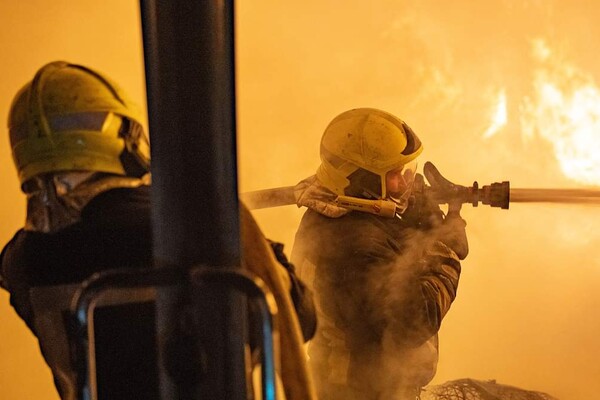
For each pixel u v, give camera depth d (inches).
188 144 66.6
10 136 107.0
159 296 66.8
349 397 151.4
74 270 99.6
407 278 152.9
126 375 93.1
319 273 153.7
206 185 66.8
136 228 98.8
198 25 66.6
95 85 104.7
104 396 93.0
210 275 63.8
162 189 67.1
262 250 93.7
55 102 102.9
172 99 66.6
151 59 67.4
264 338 64.4
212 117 66.9
